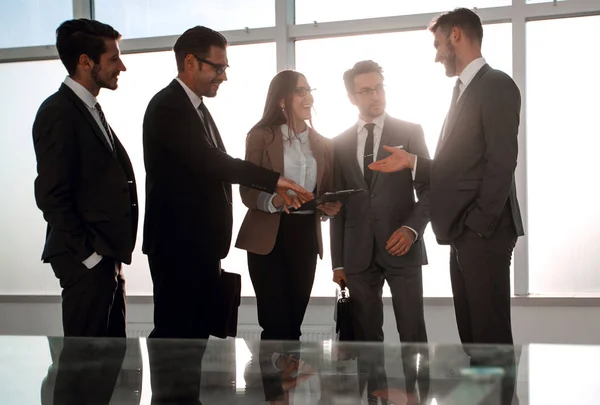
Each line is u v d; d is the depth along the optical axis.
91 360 0.81
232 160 2.85
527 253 4.67
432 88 4.81
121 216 2.68
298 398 0.64
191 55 2.90
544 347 0.82
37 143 2.60
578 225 4.64
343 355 0.80
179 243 2.82
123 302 2.89
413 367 0.73
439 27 2.90
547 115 4.67
